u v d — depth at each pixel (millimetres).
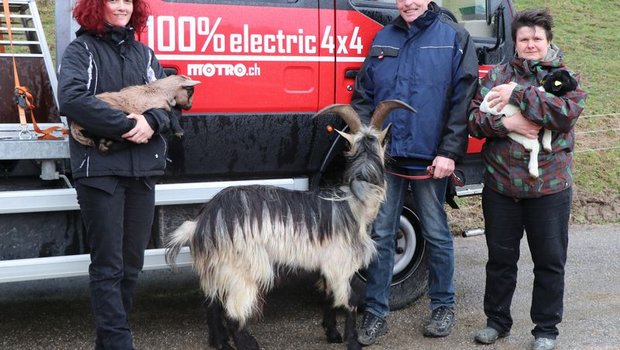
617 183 8781
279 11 4395
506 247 4238
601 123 10156
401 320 4797
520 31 4012
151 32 4133
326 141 4625
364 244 4051
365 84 4426
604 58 12633
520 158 3980
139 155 3438
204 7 4227
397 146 4238
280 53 4418
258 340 4414
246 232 3758
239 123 4398
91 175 3344
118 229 3459
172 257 3932
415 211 4934
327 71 4551
